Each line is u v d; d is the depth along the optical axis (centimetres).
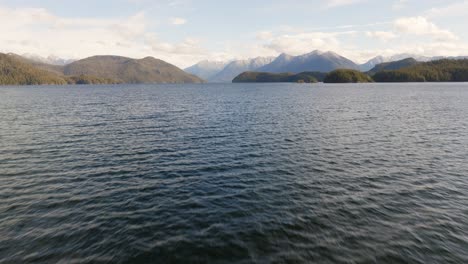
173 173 2425
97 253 1336
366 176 2367
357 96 11531
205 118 5538
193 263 1279
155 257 1313
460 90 14788
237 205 1830
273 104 8438
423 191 2067
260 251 1358
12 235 1471
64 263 1261
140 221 1625
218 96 12600
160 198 1930
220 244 1409
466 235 1512
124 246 1390
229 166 2617
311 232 1517
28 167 2541
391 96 11219
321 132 4156
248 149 3206
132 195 1978
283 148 3253
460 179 2302
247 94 14125
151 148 3234
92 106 7881
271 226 1574
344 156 2952
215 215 1697
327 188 2114
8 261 1271
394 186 2158
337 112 6431
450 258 1326
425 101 8875
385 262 1290
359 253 1348
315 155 2983
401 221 1642
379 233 1517
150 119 5397
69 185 2147
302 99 10312
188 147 3284
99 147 3266
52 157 2853
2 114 5897
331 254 1338
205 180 2267
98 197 1941
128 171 2472
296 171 2486
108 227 1559
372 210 1772
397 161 2781
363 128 4466
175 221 1627
